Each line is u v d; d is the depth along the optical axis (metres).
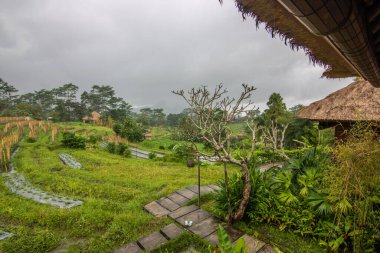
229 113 5.34
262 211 5.47
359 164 2.98
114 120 64.06
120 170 13.61
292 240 4.76
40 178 10.95
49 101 76.69
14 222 6.45
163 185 9.62
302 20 0.90
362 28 1.08
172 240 4.94
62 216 6.41
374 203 3.96
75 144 22.56
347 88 6.91
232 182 6.05
